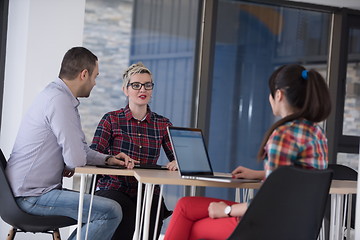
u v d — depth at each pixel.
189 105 6.43
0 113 5.50
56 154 3.68
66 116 3.61
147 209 3.04
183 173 3.13
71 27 5.52
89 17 6.02
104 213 3.59
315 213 2.62
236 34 6.59
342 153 6.80
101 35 6.06
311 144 2.62
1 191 3.57
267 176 2.51
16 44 5.51
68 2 5.50
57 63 5.47
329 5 6.73
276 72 2.75
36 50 5.41
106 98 6.08
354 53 6.84
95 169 3.34
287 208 2.47
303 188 2.47
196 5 6.43
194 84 6.44
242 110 6.62
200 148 3.40
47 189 3.64
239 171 3.21
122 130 4.17
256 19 6.66
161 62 6.32
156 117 4.32
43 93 3.72
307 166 2.61
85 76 3.79
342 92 6.79
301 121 2.65
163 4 6.30
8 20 5.56
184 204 3.13
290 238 2.55
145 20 6.23
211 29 6.41
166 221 6.23
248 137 6.65
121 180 4.14
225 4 6.54
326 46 6.87
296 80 2.66
